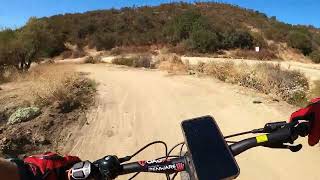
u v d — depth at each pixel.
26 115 10.36
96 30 64.19
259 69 17.28
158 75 20.52
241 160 7.64
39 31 28.27
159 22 66.94
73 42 61.00
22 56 25.72
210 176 2.01
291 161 7.42
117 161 2.17
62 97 12.20
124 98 13.62
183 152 2.40
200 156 2.08
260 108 11.38
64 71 20.45
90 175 2.06
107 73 22.47
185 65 24.09
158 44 57.62
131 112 11.66
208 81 16.95
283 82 14.50
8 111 11.34
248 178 6.89
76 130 10.05
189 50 52.34
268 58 52.41
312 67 34.12
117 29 64.75
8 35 26.12
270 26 67.56
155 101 13.00
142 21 66.06
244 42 54.62
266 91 13.74
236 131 9.44
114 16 70.31
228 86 15.20
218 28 56.38
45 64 30.16
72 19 68.38
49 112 10.95
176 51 52.41
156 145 8.84
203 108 11.73
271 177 6.88
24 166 1.79
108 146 8.96
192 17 57.97
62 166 2.05
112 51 56.56
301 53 58.09
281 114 10.66
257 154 7.85
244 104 11.92
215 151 2.10
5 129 9.61
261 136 2.20
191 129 2.19
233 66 19.05
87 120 10.88
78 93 13.71
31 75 19.67
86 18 69.19
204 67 21.33
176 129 9.88
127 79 18.73
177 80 17.77
